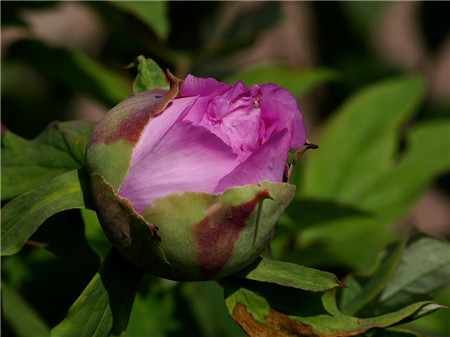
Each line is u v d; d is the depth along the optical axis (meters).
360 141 0.56
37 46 0.50
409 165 0.56
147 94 0.40
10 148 0.42
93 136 0.39
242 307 0.40
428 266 0.45
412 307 0.40
